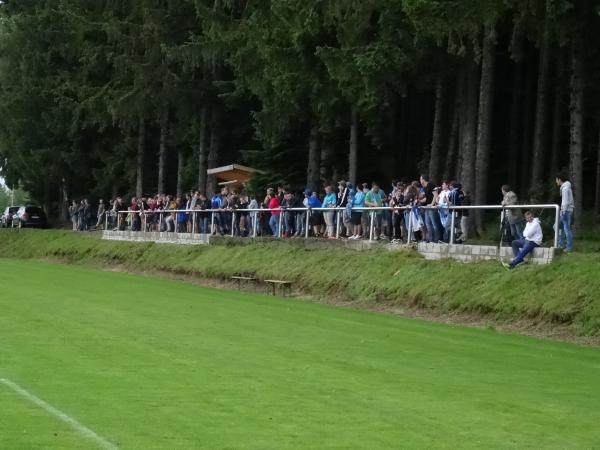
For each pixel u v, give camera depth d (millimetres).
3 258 58875
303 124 50844
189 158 67062
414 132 53406
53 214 82938
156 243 48344
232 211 42250
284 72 40000
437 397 13727
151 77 55438
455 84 43812
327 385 14430
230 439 10812
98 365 15766
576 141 34219
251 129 60688
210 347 18359
